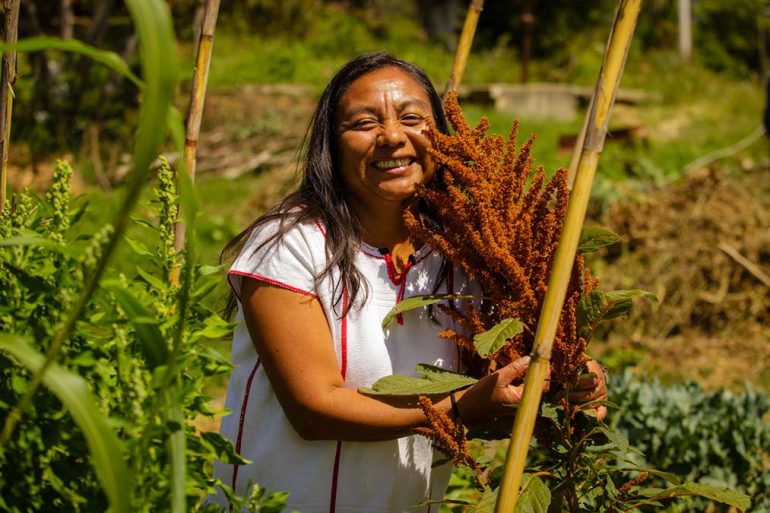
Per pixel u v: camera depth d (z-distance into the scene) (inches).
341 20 734.5
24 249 60.9
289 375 74.2
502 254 70.7
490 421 78.5
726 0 868.6
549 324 58.6
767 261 253.8
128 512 45.9
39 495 56.7
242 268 76.2
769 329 248.1
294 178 87.4
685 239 251.1
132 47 389.1
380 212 79.6
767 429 132.3
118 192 334.0
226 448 58.4
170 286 62.1
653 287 246.7
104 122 382.0
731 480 127.1
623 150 449.7
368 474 78.2
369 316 77.4
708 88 671.1
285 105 471.2
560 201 72.6
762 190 327.9
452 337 75.9
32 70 390.6
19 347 47.4
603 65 58.4
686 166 439.5
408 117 77.3
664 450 130.1
